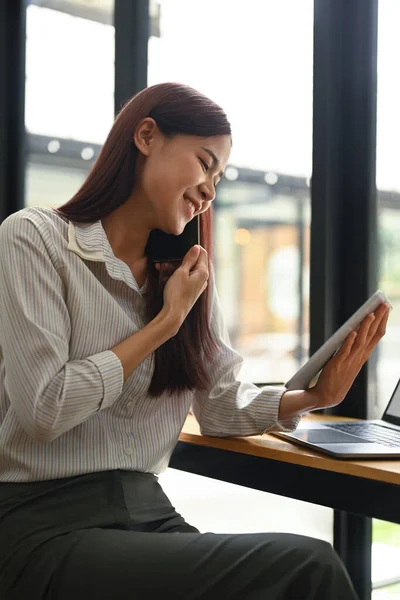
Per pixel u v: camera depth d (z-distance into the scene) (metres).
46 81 2.88
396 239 1.93
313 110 1.97
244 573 1.04
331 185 1.95
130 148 1.32
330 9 1.94
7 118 2.97
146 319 1.35
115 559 1.08
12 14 2.97
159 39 2.51
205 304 1.42
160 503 1.33
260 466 1.43
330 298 1.96
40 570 1.11
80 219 1.30
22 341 1.15
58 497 1.21
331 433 1.51
